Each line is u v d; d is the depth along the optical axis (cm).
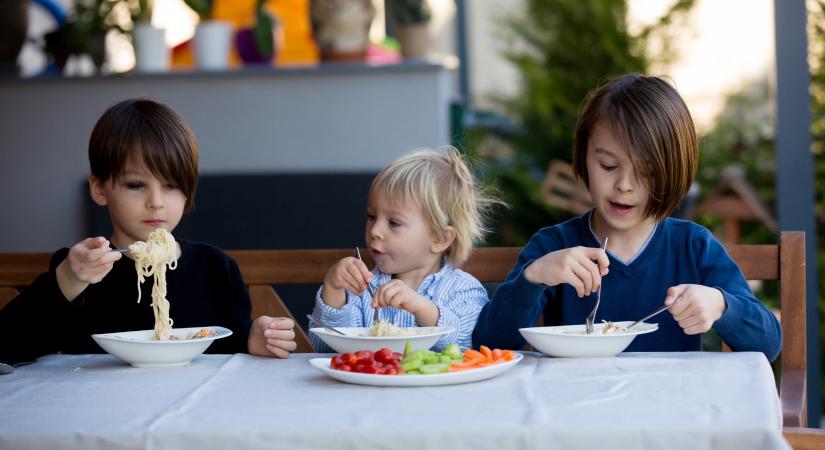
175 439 121
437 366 146
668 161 194
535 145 656
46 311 171
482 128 664
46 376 161
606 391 138
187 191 210
